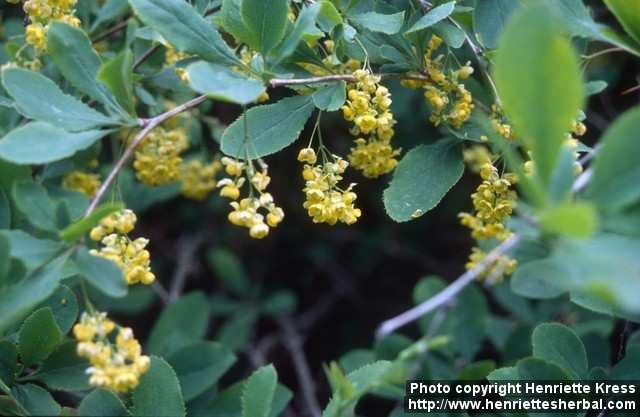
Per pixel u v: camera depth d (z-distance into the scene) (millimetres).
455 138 516
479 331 673
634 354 507
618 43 472
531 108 377
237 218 460
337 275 981
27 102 439
